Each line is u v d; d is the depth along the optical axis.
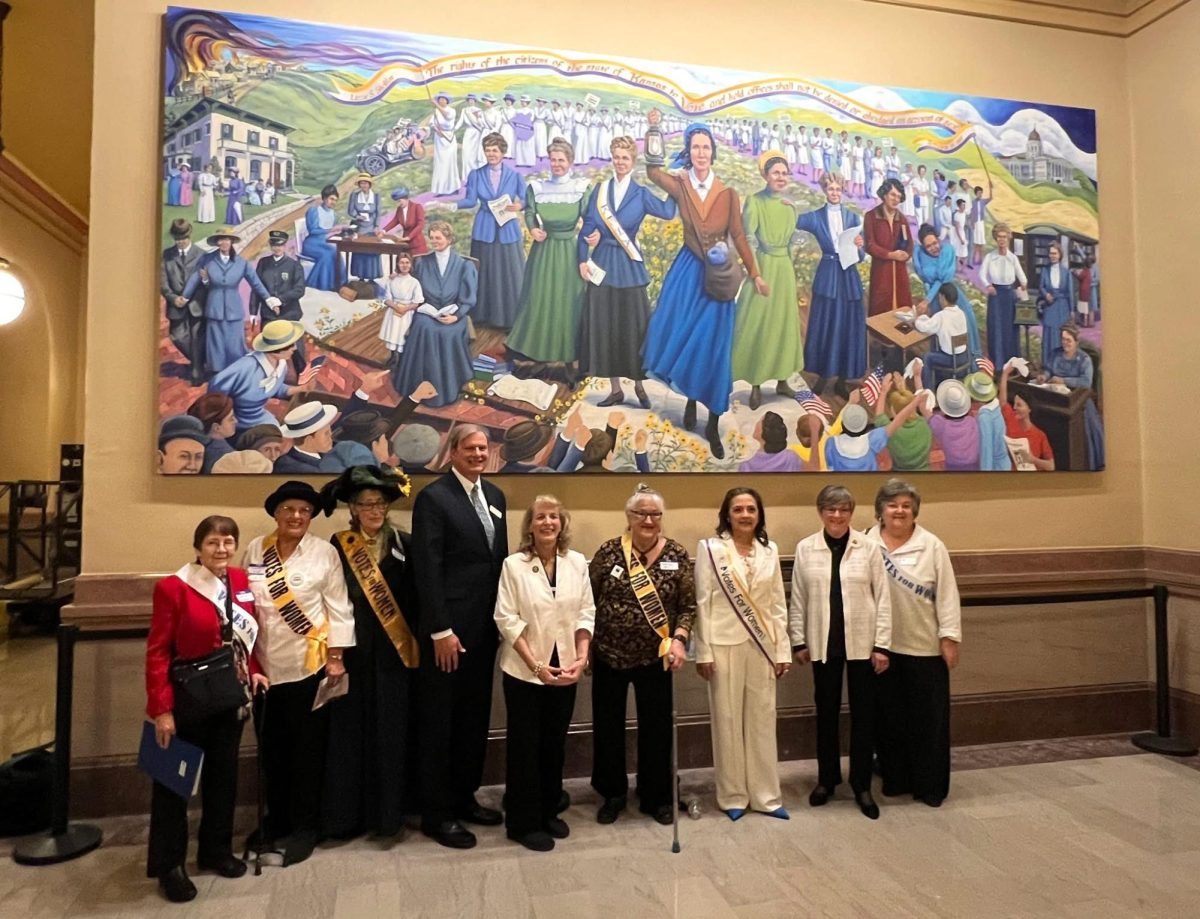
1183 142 5.89
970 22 6.04
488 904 3.57
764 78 5.54
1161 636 5.77
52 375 11.65
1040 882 3.79
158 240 4.71
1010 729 5.86
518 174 5.12
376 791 4.25
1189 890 3.71
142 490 4.64
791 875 3.85
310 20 4.97
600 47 5.39
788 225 5.50
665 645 4.36
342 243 4.86
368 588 4.27
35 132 8.51
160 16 4.79
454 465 4.45
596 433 5.14
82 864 3.95
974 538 5.86
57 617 9.53
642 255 5.26
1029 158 5.98
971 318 5.80
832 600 4.80
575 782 5.07
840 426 5.52
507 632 4.17
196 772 3.49
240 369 4.70
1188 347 5.85
